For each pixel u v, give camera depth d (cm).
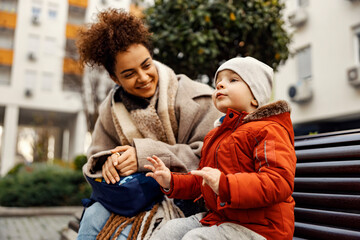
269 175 99
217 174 100
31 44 1986
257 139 110
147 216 136
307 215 128
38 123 1564
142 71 159
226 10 316
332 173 124
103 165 148
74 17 2105
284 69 1048
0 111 2117
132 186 138
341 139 129
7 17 1956
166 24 326
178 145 159
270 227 106
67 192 711
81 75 748
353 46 866
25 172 789
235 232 105
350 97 848
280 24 347
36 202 689
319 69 941
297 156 143
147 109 165
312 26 975
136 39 156
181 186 129
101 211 146
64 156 2533
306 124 977
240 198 97
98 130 188
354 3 859
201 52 311
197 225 122
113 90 182
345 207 115
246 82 122
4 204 688
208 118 168
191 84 179
